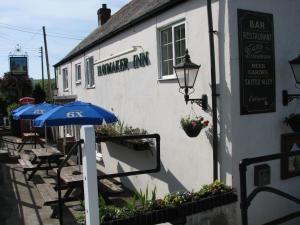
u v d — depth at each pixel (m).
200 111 6.94
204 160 6.88
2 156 14.02
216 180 6.34
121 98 10.58
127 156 10.23
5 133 25.67
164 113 8.20
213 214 6.00
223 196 6.10
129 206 5.64
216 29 6.39
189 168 7.35
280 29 6.80
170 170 8.03
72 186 7.56
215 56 6.44
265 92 6.59
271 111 6.70
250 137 6.43
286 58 6.90
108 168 11.72
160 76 8.40
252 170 6.46
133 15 10.42
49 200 7.29
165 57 8.30
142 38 9.07
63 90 19.08
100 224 5.07
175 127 7.80
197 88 6.97
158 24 8.26
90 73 13.84
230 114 6.21
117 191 7.72
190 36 7.11
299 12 7.11
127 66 10.03
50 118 8.00
